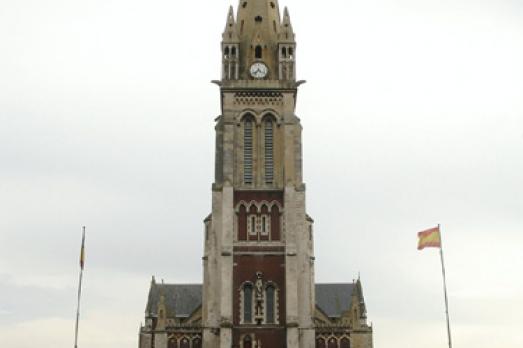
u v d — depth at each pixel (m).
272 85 92.81
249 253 87.12
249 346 83.62
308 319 85.12
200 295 130.75
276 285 86.06
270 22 97.56
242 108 92.56
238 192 89.69
